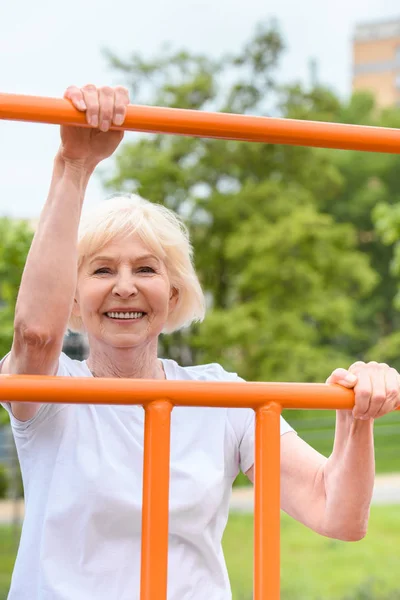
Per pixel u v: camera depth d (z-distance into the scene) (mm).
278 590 1345
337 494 1573
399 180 27297
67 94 1362
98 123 1368
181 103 15055
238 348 13906
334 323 14430
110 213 1627
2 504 12516
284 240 13820
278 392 1368
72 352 12164
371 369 1455
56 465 1563
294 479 1686
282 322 13555
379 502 11727
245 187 14773
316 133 1452
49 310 1432
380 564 8336
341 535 1609
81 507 1539
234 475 1709
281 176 15758
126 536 1547
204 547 1607
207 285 15242
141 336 1621
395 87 46938
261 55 15500
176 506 1576
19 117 1349
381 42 47344
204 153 14898
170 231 1692
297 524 10453
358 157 26969
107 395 1294
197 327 14102
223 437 1676
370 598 7043
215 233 14875
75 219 1444
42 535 1545
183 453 1629
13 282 9180
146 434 1312
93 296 1604
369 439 1519
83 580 1525
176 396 1315
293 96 15859
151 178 14242
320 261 14359
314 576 7938
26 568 1553
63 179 1444
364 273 14859
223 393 1339
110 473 1550
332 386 1418
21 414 1548
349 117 27828
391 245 26266
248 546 9453
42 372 1488
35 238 1444
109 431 1592
